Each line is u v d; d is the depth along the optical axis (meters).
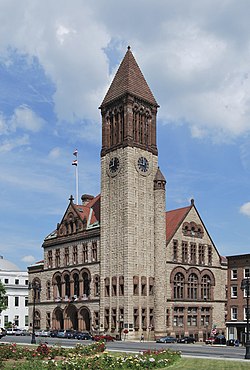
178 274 109.50
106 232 108.94
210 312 113.94
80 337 99.00
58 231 124.38
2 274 160.25
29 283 132.62
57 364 39.41
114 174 109.44
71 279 117.88
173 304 106.62
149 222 107.56
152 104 114.50
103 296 106.88
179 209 118.25
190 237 113.50
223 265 119.19
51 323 122.44
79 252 116.81
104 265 108.00
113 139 112.12
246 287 62.19
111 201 109.19
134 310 101.31
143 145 110.31
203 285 114.19
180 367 41.16
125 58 115.19
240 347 83.38
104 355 43.66
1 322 154.50
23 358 46.50
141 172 108.44
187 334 107.88
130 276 101.94
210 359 49.59
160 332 102.44
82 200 131.50
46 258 127.69
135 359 41.44
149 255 106.19
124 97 110.31
